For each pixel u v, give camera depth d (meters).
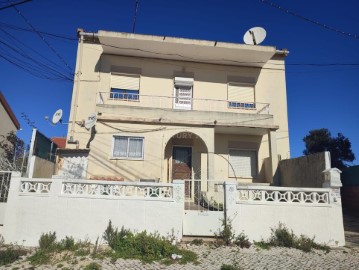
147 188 8.03
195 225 8.12
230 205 8.12
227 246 7.64
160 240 7.18
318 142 26.16
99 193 7.97
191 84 14.87
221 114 13.30
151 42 13.57
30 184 7.98
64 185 7.98
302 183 11.39
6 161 9.79
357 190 14.62
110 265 6.20
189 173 14.05
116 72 14.38
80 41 14.45
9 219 7.75
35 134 9.69
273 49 14.19
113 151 12.56
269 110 15.04
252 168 14.57
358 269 6.17
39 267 6.02
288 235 7.83
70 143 13.08
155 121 12.78
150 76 14.62
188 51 14.20
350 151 25.36
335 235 8.08
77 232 7.69
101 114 12.58
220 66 15.25
